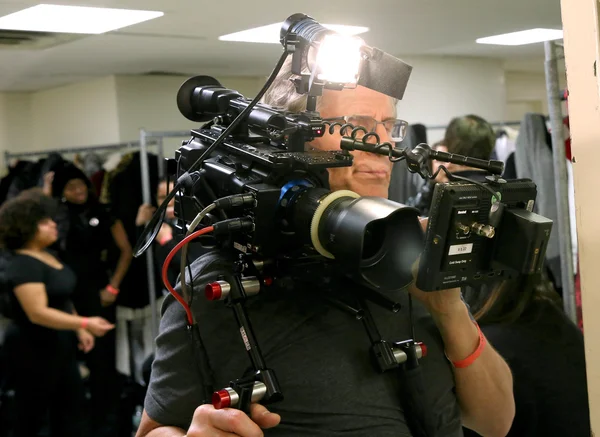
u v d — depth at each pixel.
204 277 0.98
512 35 3.46
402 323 1.04
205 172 0.99
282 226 0.88
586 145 0.76
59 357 3.02
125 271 3.67
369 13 2.56
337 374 0.94
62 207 3.59
